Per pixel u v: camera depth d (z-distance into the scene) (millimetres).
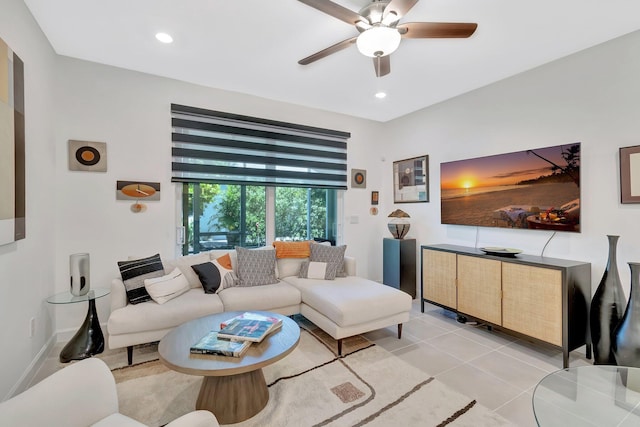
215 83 3346
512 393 2047
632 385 1614
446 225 3859
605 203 2484
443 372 2303
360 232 4656
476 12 2074
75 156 2832
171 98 3252
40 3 2033
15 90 1865
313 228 4344
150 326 2357
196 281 3053
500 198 3195
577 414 1407
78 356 2348
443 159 3891
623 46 2379
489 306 2918
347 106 4102
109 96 2967
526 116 3010
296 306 3059
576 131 2648
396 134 4605
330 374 2262
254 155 3727
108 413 1286
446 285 3373
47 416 1118
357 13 1906
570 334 2361
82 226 2881
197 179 3389
